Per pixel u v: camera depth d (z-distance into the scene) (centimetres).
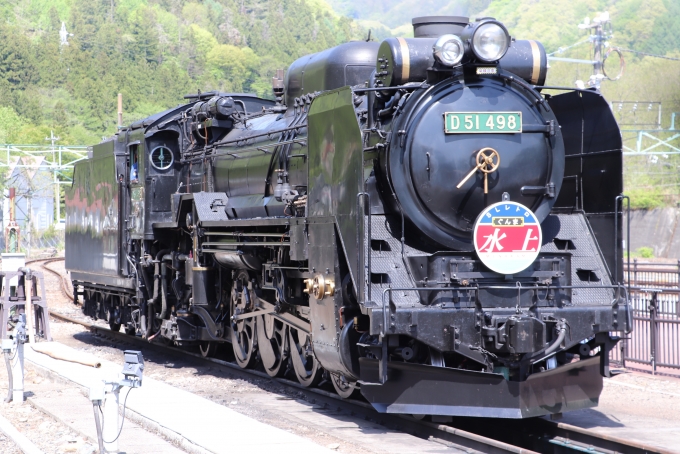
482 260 738
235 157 1162
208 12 15950
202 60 13875
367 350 759
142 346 1471
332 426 791
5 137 9181
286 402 923
